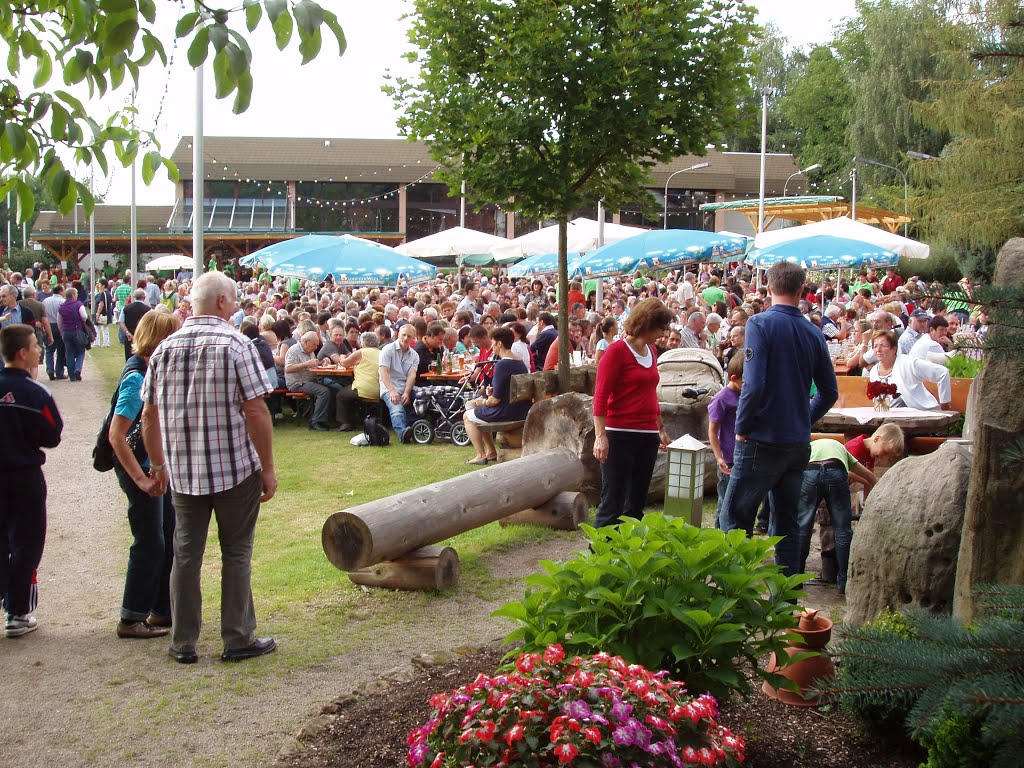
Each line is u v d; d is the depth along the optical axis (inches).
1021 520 141.8
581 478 313.1
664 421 349.1
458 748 108.7
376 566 247.4
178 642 199.6
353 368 522.6
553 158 344.2
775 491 216.5
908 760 142.4
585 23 333.4
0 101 138.0
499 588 247.8
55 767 154.2
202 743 161.9
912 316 442.0
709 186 2139.5
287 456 446.9
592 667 118.8
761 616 141.9
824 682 110.5
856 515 277.3
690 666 141.9
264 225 2060.8
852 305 784.3
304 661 199.0
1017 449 115.0
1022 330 108.0
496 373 410.9
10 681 189.5
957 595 151.2
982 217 824.3
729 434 265.6
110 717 172.6
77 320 724.7
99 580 262.1
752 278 1338.6
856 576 180.2
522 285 1118.4
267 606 234.7
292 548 289.1
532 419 335.3
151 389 197.3
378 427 473.1
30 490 214.2
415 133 347.6
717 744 116.4
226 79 117.2
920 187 1103.0
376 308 764.0
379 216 2122.3
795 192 2215.8
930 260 1315.2
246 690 184.1
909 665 103.5
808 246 625.3
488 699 112.9
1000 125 797.2
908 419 339.9
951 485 167.9
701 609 140.3
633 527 151.3
